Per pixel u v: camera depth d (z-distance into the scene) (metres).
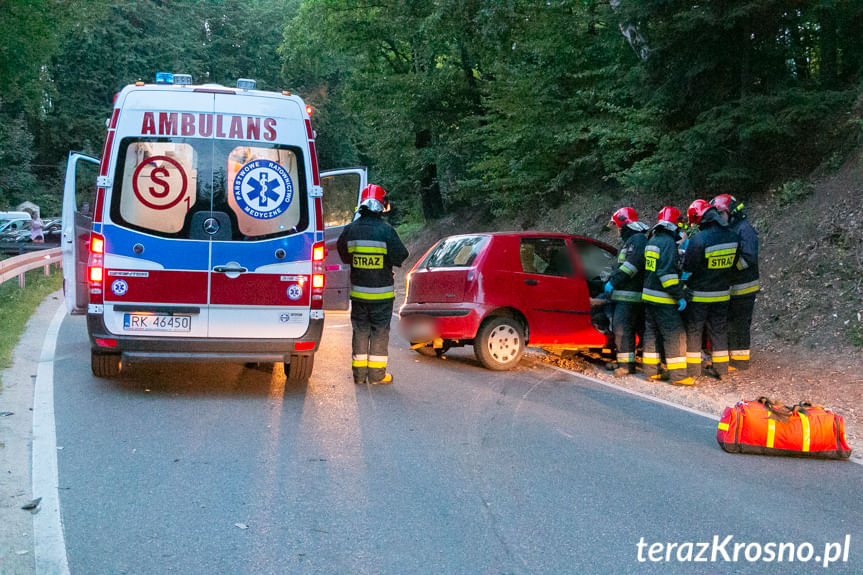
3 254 31.69
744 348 9.34
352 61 29.86
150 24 66.12
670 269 8.52
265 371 8.99
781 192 13.00
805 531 4.44
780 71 12.85
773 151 13.65
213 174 7.37
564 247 9.95
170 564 3.76
